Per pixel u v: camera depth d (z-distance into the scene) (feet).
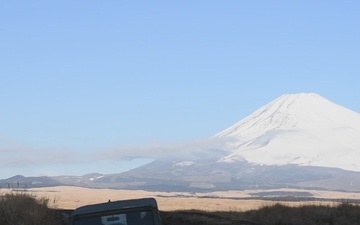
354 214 120.06
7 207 77.10
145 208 42.32
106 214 42.09
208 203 275.39
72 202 254.68
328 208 125.39
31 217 78.95
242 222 101.60
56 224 83.61
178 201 307.58
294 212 119.75
